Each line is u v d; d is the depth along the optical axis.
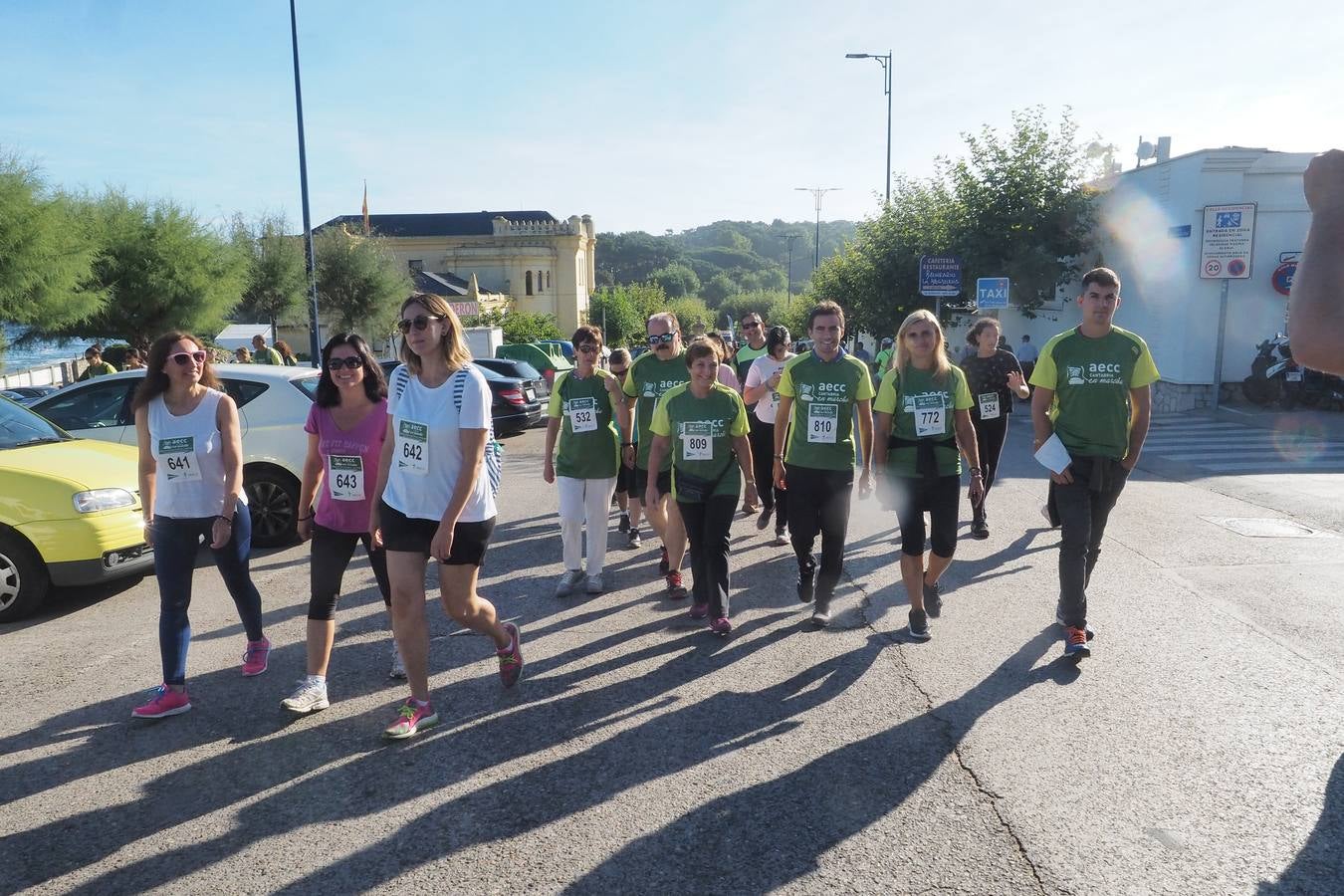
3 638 5.44
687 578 6.50
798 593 5.62
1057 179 20.97
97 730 4.08
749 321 9.41
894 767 3.61
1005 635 5.12
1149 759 3.63
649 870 2.95
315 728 4.07
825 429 5.17
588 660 4.87
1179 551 6.97
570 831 3.18
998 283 17.97
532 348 26.80
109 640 5.35
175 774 3.65
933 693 4.32
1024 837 3.09
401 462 3.83
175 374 4.27
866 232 25.81
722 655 4.90
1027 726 3.95
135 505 6.12
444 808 3.35
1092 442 4.79
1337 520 8.01
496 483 4.08
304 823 3.26
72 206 20.00
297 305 28.66
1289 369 15.98
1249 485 9.80
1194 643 4.93
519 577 6.61
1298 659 4.68
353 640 5.26
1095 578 6.22
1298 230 16.80
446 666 4.80
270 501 7.78
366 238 33.53
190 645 5.22
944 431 4.95
